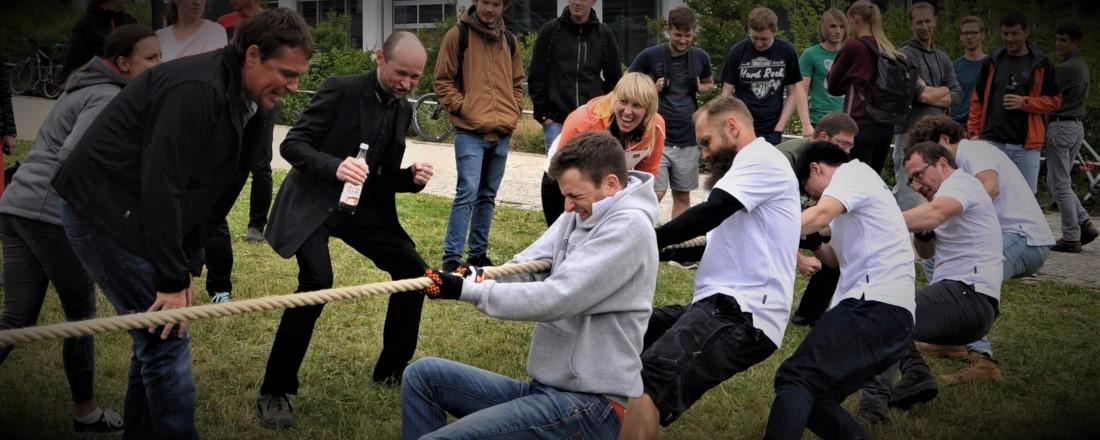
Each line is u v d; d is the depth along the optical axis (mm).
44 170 4156
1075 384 5746
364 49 21391
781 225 4121
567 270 3385
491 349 5844
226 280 6465
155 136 3377
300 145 4641
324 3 21953
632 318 3469
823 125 6254
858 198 4410
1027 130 9039
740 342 4004
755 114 8617
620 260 3391
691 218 4043
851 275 4426
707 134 4383
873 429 4859
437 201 10297
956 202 5051
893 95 8258
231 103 3498
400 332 5109
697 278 4234
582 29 7762
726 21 14984
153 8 9922
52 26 19188
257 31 3477
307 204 4688
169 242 3398
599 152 3486
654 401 3846
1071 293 7766
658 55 8008
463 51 7145
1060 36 9305
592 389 3412
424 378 3639
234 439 4438
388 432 4617
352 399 4992
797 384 4109
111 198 3451
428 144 15148
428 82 16781
